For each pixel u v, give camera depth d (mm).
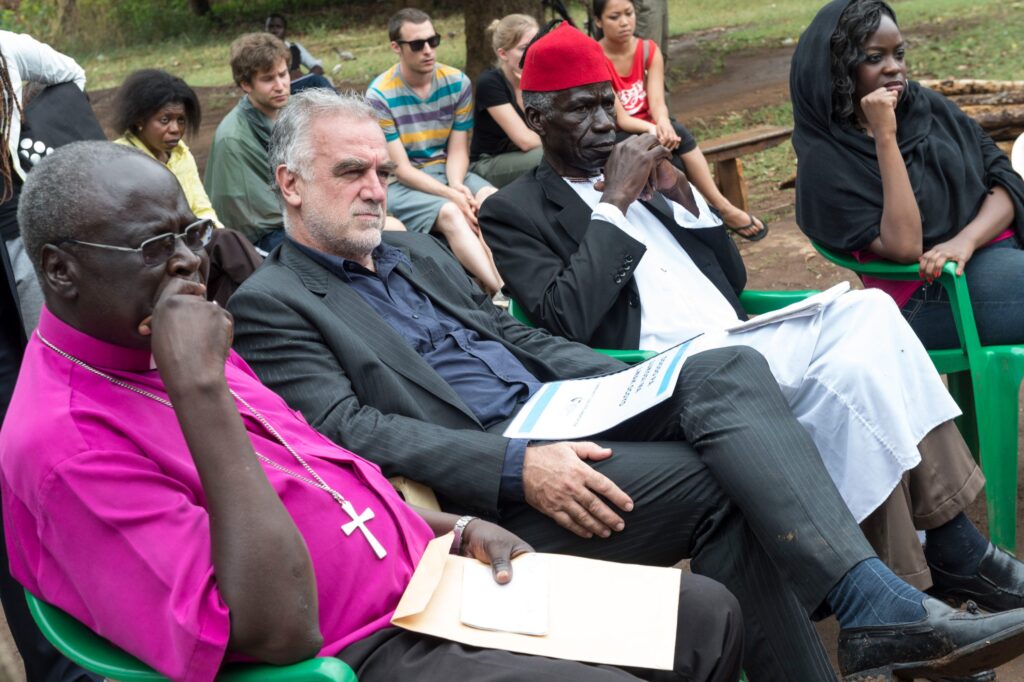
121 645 1845
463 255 5578
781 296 3820
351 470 2279
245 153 5289
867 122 3883
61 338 1969
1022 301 3633
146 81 4848
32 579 1941
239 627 1769
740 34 14398
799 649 2555
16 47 3219
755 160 8680
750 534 2605
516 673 2010
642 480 2650
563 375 3168
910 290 3861
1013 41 11336
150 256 1911
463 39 16078
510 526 2723
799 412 2965
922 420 2945
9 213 3090
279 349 2746
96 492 1838
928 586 2938
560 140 3637
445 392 2846
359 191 2889
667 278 3600
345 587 2078
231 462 1802
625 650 2104
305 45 17828
